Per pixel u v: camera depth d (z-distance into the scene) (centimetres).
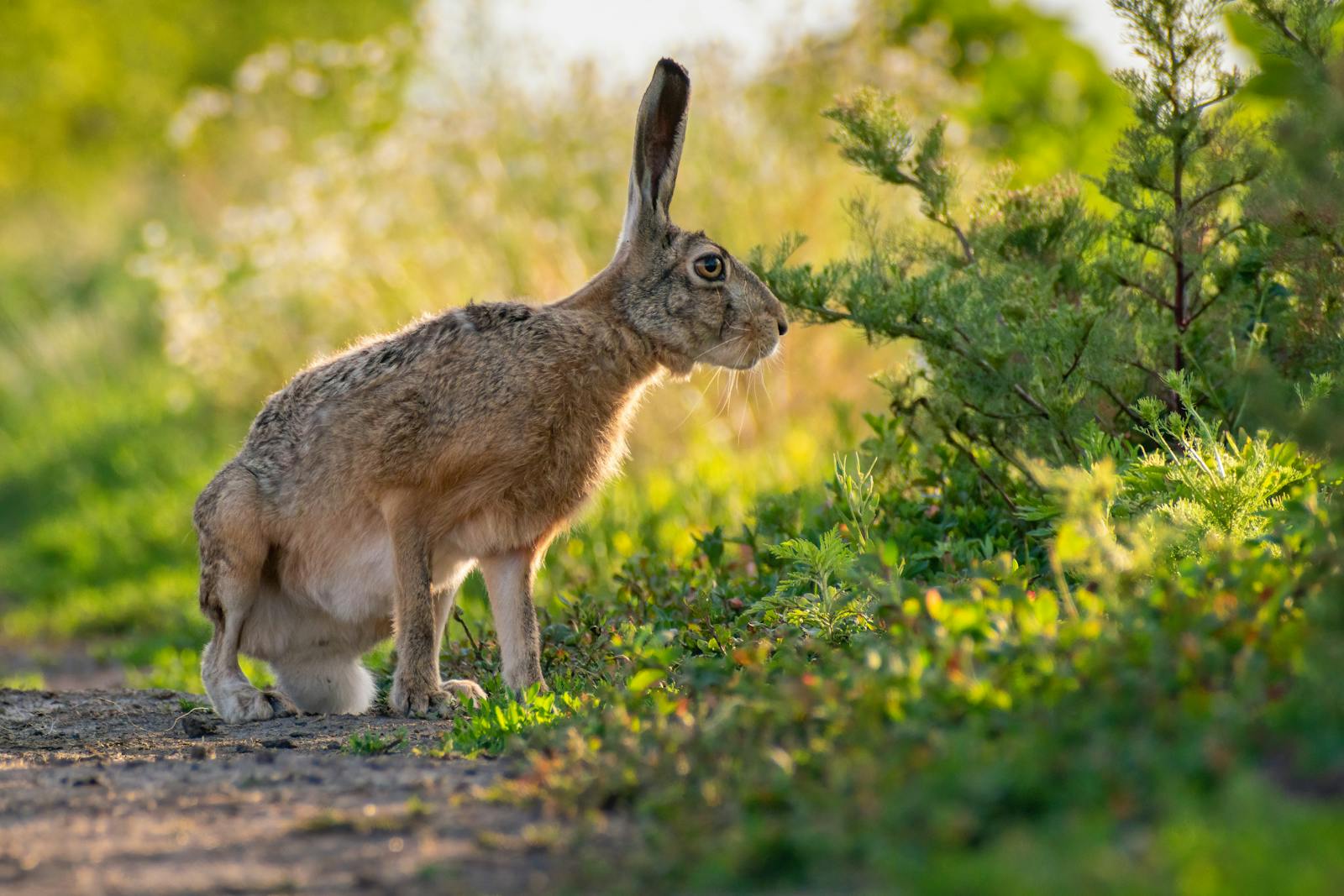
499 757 756
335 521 1002
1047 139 2241
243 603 1031
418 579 986
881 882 475
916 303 1012
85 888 537
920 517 1068
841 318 1064
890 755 556
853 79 2078
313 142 2544
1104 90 2316
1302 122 861
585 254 2006
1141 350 980
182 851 584
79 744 934
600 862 537
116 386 2905
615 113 2150
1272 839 436
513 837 580
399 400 973
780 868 505
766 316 1045
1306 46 928
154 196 3794
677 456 1812
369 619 1047
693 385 1877
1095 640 630
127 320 3189
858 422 1805
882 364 1845
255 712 1012
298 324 2312
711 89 2067
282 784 708
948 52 2400
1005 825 497
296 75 2575
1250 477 805
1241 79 976
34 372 3066
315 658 1080
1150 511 798
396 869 549
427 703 988
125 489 2405
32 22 4266
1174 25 973
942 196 1120
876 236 1180
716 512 1534
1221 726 527
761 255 1113
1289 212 891
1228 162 981
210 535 1033
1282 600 636
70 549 2172
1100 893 421
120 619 1833
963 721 595
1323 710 527
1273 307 1006
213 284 2338
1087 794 496
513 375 976
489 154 2150
